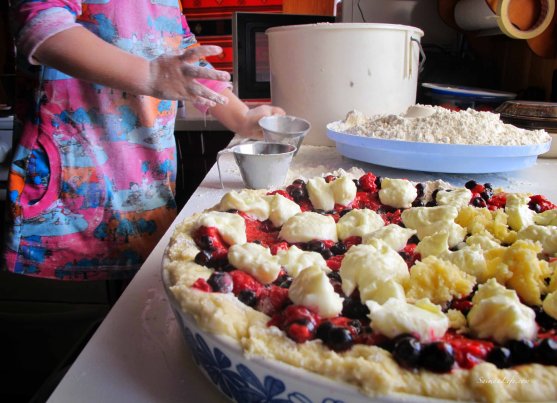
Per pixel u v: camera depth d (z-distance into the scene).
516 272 0.64
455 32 2.36
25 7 1.00
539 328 0.56
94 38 1.05
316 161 1.56
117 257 1.42
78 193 1.33
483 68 2.27
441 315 0.54
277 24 2.12
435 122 1.36
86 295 2.01
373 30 1.58
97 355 0.62
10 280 2.07
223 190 1.27
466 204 0.94
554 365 0.48
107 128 1.32
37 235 1.31
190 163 2.41
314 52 1.64
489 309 0.54
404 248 0.80
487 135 1.31
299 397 0.47
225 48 3.38
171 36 1.46
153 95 1.12
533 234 0.78
